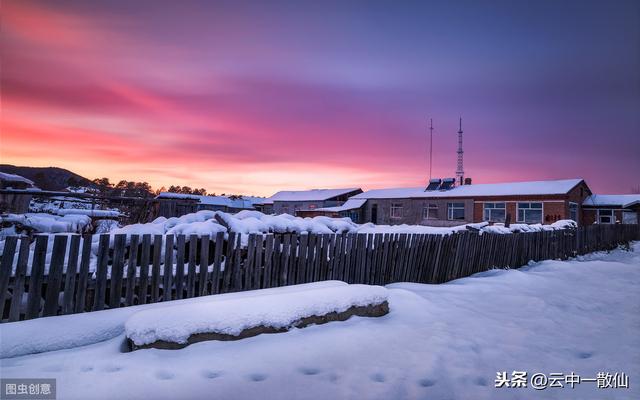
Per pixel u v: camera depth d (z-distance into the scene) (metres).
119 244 4.01
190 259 4.52
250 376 3.00
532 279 7.98
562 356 3.90
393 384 3.03
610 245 17.44
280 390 2.83
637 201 27.88
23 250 3.52
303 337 3.87
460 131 43.19
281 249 5.51
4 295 3.41
